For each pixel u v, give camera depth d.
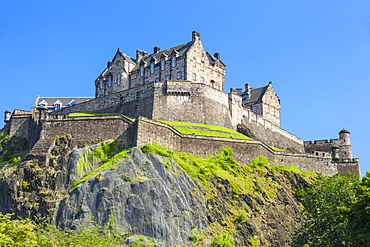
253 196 95.12
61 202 84.81
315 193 82.19
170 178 87.94
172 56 131.00
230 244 78.94
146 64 137.25
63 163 92.00
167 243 77.88
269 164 111.50
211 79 134.62
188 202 86.31
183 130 106.81
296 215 99.06
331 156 131.75
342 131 148.00
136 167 87.56
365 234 62.50
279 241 90.38
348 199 78.06
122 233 77.62
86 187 84.19
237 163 104.62
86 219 79.75
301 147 151.75
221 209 89.19
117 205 80.69
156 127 97.50
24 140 107.19
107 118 99.19
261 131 134.88
